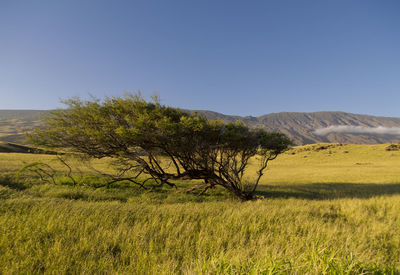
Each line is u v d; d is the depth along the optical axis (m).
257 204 10.02
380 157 78.50
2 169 18.75
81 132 11.61
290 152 97.06
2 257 3.46
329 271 2.44
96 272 3.23
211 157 13.46
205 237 4.56
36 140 11.49
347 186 23.34
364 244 4.57
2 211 6.29
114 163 13.93
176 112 12.60
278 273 2.44
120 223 5.71
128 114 11.62
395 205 10.17
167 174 13.95
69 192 11.97
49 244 4.07
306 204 10.59
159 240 4.61
